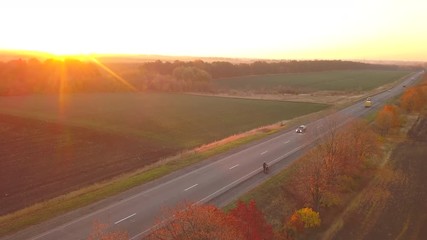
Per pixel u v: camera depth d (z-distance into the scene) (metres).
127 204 36.34
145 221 32.78
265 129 75.50
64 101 110.25
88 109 95.81
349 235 34.81
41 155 56.38
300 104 112.62
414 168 52.91
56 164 52.62
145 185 41.62
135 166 52.47
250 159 52.72
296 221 34.97
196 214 23.28
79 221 32.56
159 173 45.59
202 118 88.44
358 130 52.78
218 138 69.94
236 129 78.00
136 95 131.75
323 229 35.47
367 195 43.47
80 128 72.69
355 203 41.25
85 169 50.91
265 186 41.88
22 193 42.56
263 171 46.97
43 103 104.62
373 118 82.44
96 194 38.69
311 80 196.88
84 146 61.72
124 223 32.34
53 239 29.45
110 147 61.81
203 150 57.94
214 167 48.72
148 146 63.12
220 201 37.59
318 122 78.75
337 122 59.03
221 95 136.38
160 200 37.44
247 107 106.12
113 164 53.25
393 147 63.75
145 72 158.00
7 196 41.75
